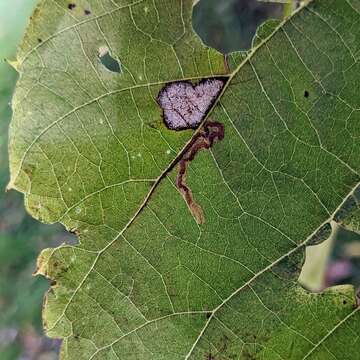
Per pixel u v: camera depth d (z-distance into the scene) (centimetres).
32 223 47
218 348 19
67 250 19
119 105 18
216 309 19
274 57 18
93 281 19
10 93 44
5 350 47
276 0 18
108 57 18
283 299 18
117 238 19
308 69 18
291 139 18
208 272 19
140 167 18
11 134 18
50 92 18
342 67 18
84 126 18
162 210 19
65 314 19
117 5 18
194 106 18
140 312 19
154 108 18
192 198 18
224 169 18
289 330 18
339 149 18
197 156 18
